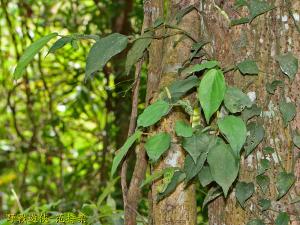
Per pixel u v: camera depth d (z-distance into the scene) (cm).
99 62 220
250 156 224
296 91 223
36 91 523
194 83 219
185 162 218
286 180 221
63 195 434
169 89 219
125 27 420
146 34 233
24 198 467
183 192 232
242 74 225
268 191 223
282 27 224
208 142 211
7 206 518
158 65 235
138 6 371
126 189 244
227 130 201
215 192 227
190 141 211
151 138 208
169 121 229
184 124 209
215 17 229
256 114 221
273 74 223
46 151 470
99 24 420
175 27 230
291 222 222
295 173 223
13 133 568
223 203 229
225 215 229
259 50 225
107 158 438
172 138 229
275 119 223
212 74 197
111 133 437
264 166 222
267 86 222
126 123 415
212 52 229
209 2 231
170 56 232
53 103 504
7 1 458
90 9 456
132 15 390
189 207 232
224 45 228
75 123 504
